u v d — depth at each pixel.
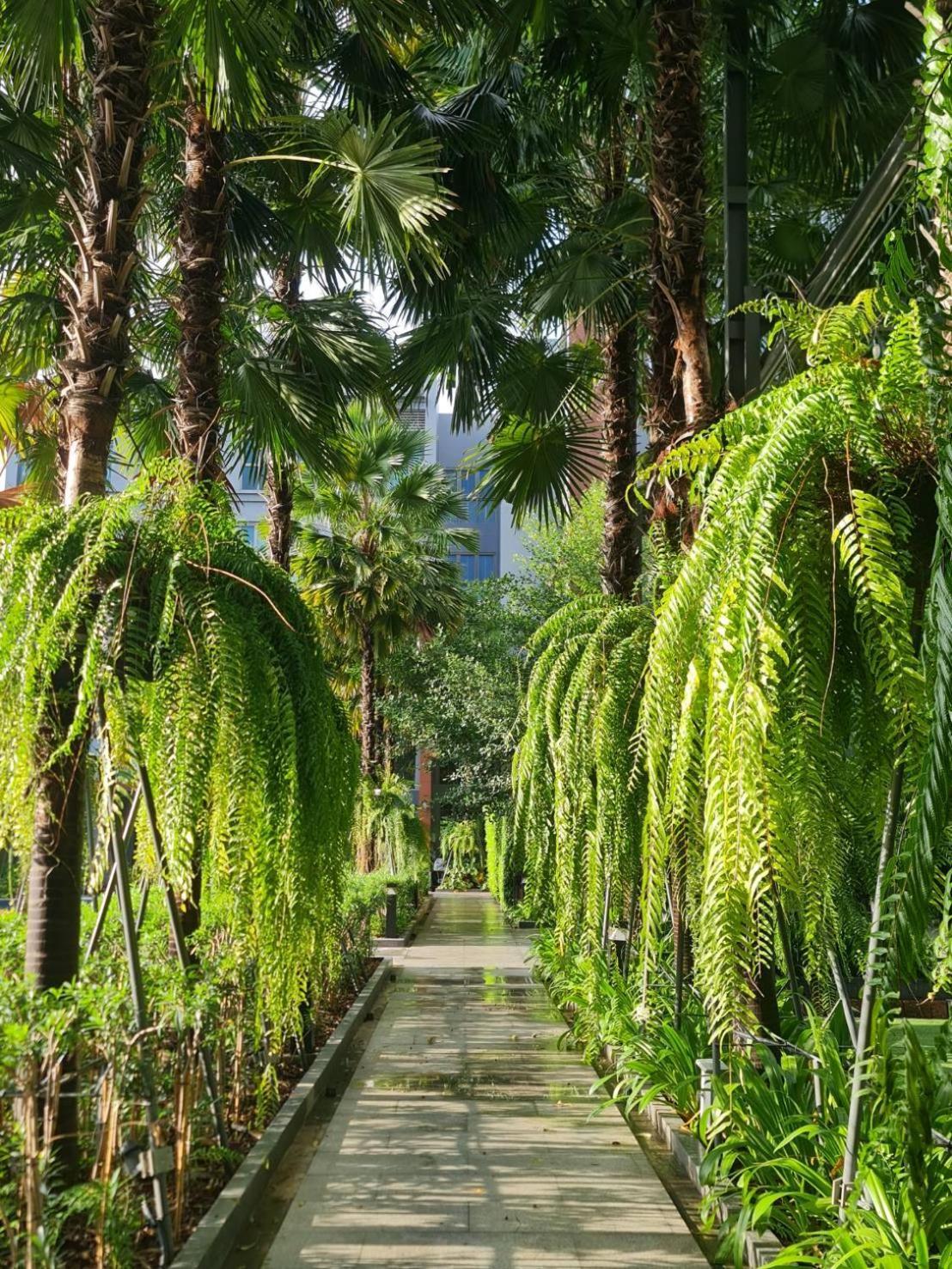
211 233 5.93
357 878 13.35
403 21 6.16
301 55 6.57
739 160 5.50
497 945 15.50
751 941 2.11
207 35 4.80
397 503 17.92
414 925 17.69
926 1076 1.97
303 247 8.10
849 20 6.56
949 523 1.65
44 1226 2.70
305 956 4.23
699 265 4.95
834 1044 3.83
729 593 2.08
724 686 2.07
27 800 3.35
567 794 5.35
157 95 5.90
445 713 20.09
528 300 8.09
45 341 7.19
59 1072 3.18
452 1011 9.24
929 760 1.63
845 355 2.24
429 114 7.46
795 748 2.14
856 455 2.04
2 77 5.61
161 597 3.35
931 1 1.62
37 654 3.11
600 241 7.56
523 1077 6.50
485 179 7.69
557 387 8.53
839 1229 2.75
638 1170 4.54
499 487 9.05
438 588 19.28
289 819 3.82
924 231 1.74
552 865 5.91
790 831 2.16
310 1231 3.80
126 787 3.24
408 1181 4.40
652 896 2.40
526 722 6.30
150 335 8.01
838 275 4.37
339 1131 5.20
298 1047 6.33
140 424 8.02
